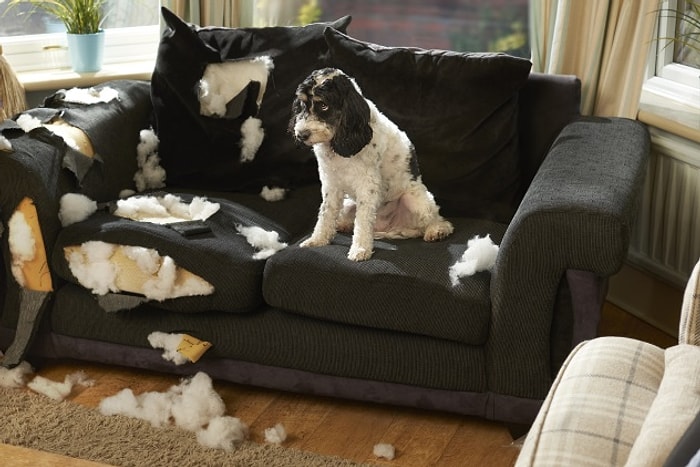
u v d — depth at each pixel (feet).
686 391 4.64
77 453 7.54
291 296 7.80
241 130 9.51
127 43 11.94
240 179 9.56
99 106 9.43
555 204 7.00
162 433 7.82
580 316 7.25
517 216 7.22
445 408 7.87
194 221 8.44
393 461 7.56
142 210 8.74
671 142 9.25
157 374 8.83
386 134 8.39
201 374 8.29
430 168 9.05
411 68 9.09
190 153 9.60
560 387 5.03
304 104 7.80
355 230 8.09
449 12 11.57
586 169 7.65
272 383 8.24
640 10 9.09
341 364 7.89
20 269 8.36
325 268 7.75
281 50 9.64
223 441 7.63
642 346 5.30
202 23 11.09
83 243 8.20
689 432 4.20
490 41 11.59
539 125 9.20
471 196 9.00
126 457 7.49
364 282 7.64
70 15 11.21
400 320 7.59
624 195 7.20
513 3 11.33
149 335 8.30
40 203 8.18
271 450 7.62
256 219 8.82
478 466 7.51
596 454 4.47
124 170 9.49
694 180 9.16
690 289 5.29
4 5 11.47
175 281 8.05
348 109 7.72
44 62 11.64
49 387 8.44
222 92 9.56
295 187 9.61
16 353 8.50
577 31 9.79
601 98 9.67
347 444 7.80
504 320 7.35
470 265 7.59
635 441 4.50
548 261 7.07
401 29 11.78
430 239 8.32
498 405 7.66
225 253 8.02
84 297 8.46
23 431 7.80
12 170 8.09
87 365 9.01
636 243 10.05
